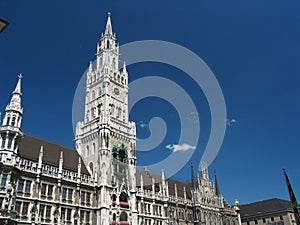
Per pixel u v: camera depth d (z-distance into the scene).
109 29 97.69
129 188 76.62
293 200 38.16
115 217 69.00
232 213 117.94
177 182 108.56
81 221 65.25
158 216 84.31
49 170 62.84
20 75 64.12
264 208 137.38
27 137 68.88
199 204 99.00
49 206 60.31
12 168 54.88
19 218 54.44
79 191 66.88
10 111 59.00
